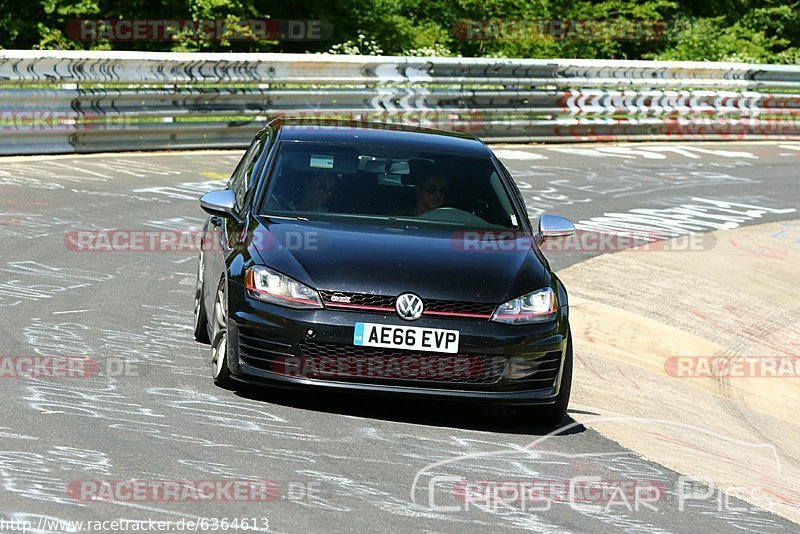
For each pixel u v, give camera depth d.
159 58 63.56
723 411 31.98
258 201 26.58
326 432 22.36
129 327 30.06
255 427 22.14
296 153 28.00
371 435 22.53
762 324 43.44
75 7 100.31
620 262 48.44
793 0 147.25
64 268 36.72
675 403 31.33
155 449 20.22
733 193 68.50
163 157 63.41
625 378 33.03
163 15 103.31
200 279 29.94
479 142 30.66
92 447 20.00
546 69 82.44
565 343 24.45
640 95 87.75
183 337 29.58
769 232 57.84
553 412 24.95
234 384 25.03
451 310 23.48
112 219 46.06
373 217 26.38
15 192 49.56
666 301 43.97
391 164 28.11
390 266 23.92
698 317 42.78
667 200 64.25
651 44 136.00
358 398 25.38
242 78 67.62
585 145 84.00
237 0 101.88
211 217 30.06
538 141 82.31
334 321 23.08
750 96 94.56
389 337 23.09
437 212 26.92
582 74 84.94
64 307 31.56
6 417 21.25
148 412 22.47
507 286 24.16
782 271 50.78
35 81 58.34
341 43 109.06
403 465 20.83
